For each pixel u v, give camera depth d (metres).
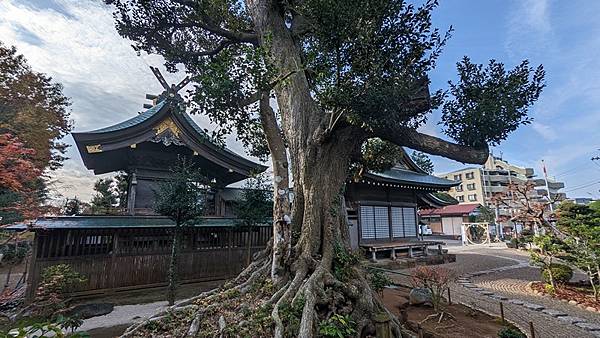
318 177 5.95
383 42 4.31
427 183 15.68
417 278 8.46
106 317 7.40
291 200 7.06
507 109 4.62
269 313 4.74
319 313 4.71
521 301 8.51
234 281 6.62
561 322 6.87
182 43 9.29
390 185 14.81
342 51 4.48
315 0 4.45
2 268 13.52
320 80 4.75
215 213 14.04
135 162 12.31
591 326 6.58
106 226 9.11
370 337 4.65
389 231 15.78
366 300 5.04
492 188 54.12
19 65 15.72
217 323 4.93
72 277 7.43
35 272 8.14
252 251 12.11
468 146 5.17
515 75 4.85
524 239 15.78
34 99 16.53
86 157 12.17
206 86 4.99
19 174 5.00
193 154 12.93
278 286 5.49
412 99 4.86
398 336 4.71
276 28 6.89
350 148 6.17
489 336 5.56
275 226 6.34
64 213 9.88
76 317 3.62
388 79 4.35
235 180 15.44
